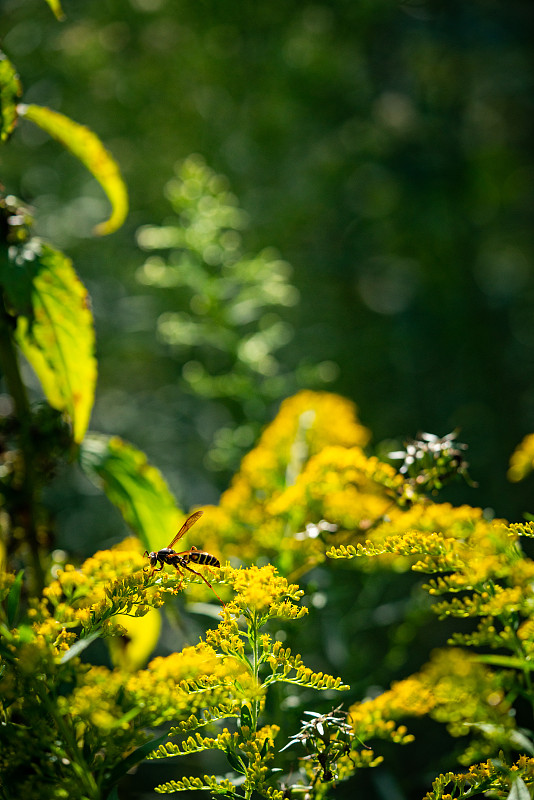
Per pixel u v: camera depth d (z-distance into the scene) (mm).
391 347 2686
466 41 3018
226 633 892
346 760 892
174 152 2650
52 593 893
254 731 893
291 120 2713
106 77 2715
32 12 2654
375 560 1005
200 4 2688
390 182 2930
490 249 3197
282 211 2648
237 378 1447
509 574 897
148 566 898
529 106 3279
